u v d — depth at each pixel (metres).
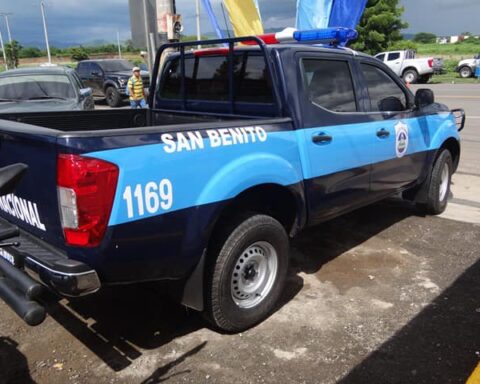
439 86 26.12
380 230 5.42
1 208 3.29
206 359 3.15
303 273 4.37
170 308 3.79
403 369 3.03
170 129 2.87
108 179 2.57
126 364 3.11
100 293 4.01
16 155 2.88
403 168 4.99
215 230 3.23
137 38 7.21
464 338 3.34
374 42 39.56
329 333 3.42
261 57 3.81
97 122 4.67
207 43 4.11
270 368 3.05
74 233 2.56
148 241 2.79
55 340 3.38
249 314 3.42
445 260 4.62
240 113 4.09
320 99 3.92
